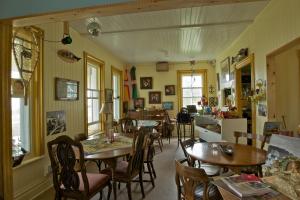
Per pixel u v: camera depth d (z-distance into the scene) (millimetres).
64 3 2002
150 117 7199
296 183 1264
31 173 2947
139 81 7961
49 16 2084
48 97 3312
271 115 3521
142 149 2873
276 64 3734
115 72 6805
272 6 3264
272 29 3287
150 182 3426
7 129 2119
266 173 1753
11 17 2109
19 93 2779
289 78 3754
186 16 3664
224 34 4723
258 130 3975
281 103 3732
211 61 7617
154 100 7867
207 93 7613
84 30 4156
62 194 2291
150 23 3943
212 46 5711
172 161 4590
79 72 4316
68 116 3879
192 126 6555
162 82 7867
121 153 2596
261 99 3812
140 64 7949
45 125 3227
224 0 1855
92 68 5320
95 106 5375
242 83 5145
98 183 2408
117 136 3654
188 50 6102
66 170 2213
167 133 7137
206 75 7656
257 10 3574
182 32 4504
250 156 2377
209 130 5336
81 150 2121
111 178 2689
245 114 5066
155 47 5688
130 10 2010
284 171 1459
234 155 2428
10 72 2172
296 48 3730
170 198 2893
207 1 1869
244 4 3312
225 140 4465
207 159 2297
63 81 3693
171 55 6715
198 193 1993
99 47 5434
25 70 2844
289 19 2807
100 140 3332
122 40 4992
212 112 6332
